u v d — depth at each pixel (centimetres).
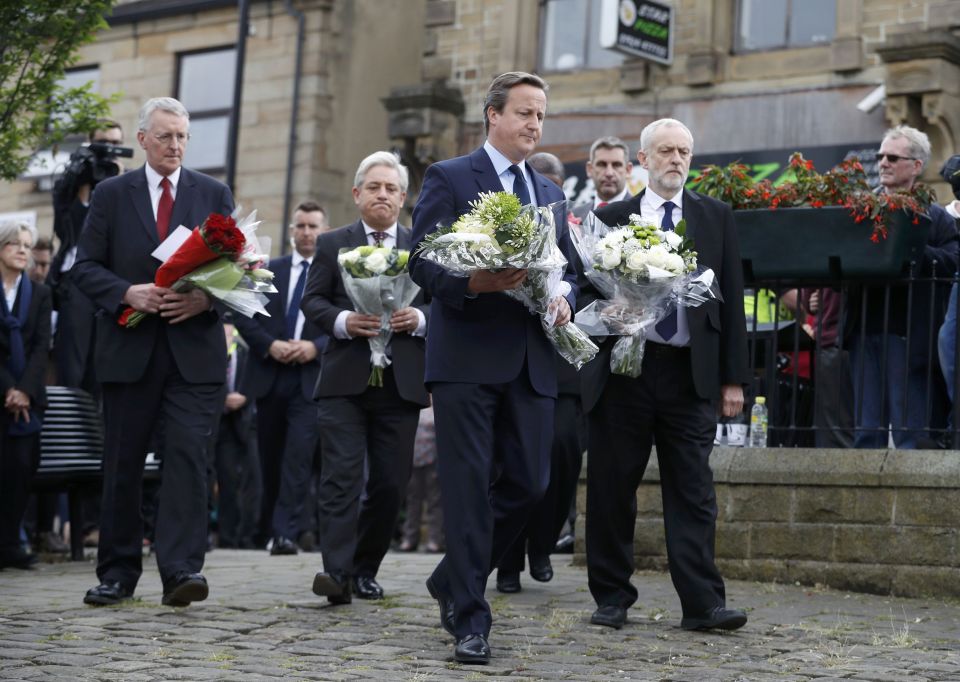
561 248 632
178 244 709
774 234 819
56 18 1105
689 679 541
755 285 836
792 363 886
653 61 1689
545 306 584
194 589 690
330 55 2041
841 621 680
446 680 534
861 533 785
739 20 1684
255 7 2081
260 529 1103
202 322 716
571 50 1797
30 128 1139
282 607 711
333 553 715
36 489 980
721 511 825
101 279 709
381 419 743
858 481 787
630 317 638
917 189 805
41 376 938
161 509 704
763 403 865
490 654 579
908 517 773
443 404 586
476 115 1855
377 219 773
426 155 1831
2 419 927
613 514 664
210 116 2123
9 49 1121
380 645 609
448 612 612
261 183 2062
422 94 1825
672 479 660
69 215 1082
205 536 709
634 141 1727
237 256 705
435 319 597
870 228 798
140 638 617
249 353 1106
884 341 809
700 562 651
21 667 551
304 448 1048
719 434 891
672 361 656
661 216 667
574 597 754
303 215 1071
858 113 1586
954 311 808
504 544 602
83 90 1149
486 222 559
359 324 730
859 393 823
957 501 761
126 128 2194
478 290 570
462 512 579
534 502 596
